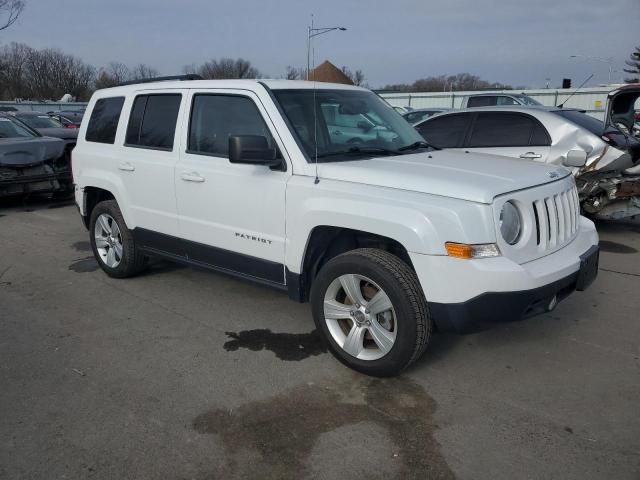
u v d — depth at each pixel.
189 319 4.62
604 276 5.67
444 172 3.55
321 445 2.93
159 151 4.82
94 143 5.59
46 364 3.85
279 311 4.77
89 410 3.28
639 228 7.83
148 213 4.98
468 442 2.94
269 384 3.55
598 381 3.55
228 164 4.23
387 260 3.38
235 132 4.23
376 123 4.50
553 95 24.50
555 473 2.69
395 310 3.33
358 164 3.74
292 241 3.84
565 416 3.17
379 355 3.50
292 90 4.20
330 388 3.49
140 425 3.12
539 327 4.37
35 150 9.36
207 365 3.81
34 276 5.82
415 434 3.01
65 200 10.55
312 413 3.22
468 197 3.19
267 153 3.74
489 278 3.10
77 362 3.88
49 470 2.75
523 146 7.11
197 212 4.50
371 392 3.44
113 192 5.27
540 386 3.50
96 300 5.08
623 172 6.93
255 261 4.15
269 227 3.99
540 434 3.00
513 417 3.16
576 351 3.97
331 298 3.71
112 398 3.41
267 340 4.20
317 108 4.18
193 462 2.80
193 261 4.75
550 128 6.99
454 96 29.61
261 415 3.21
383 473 2.71
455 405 3.29
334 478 2.68
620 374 3.64
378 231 3.35
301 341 4.18
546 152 6.95
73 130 14.61
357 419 3.15
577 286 3.68
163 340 4.22
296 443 2.95
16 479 2.69
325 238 3.82
